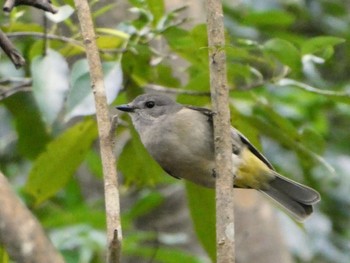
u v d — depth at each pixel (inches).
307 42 376.5
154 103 404.8
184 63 480.4
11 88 427.2
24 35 395.5
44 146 473.1
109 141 288.5
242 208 505.7
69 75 405.7
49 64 364.2
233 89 407.8
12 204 309.1
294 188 403.2
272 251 505.4
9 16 421.7
